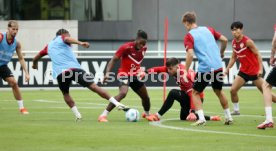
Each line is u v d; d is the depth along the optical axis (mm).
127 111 41219
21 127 37781
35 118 43531
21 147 30094
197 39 37656
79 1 102812
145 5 99750
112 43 102312
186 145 30828
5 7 101875
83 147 30156
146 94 42656
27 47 97938
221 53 39500
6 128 37281
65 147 30156
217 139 32844
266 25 99375
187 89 41125
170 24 99250
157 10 99250
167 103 41156
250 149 29625
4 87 73938
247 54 46094
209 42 37906
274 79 36500
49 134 34625
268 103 36781
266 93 36781
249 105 55812
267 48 100312
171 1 99062
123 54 41156
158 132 35594
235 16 99000
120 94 41125
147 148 29906
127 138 33125
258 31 99438
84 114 46625
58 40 40500
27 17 102812
